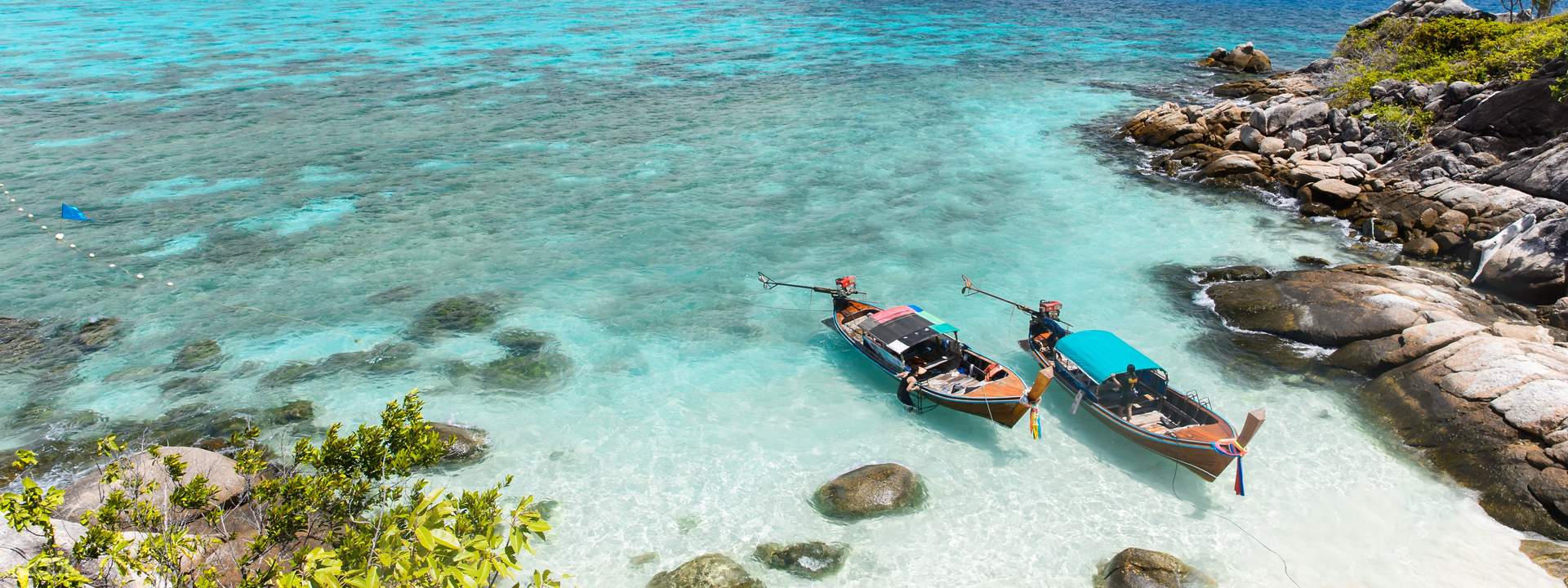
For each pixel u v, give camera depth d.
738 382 24.98
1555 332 24.50
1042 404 23.62
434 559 10.78
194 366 25.89
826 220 37.75
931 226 36.84
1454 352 21.89
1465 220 31.83
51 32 95.88
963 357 24.27
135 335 27.81
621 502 19.84
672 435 22.39
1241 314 27.48
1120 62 76.94
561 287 31.47
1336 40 93.31
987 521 19.09
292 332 28.03
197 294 30.77
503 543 18.06
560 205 40.03
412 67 74.69
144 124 53.72
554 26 102.12
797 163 46.06
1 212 38.22
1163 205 38.72
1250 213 37.34
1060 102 60.12
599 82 68.44
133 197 40.59
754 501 19.91
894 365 23.95
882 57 79.00
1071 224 36.75
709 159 47.03
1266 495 19.64
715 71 72.69
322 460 13.81
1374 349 23.62
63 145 48.84
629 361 26.19
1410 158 38.28
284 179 43.56
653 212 39.00
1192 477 20.45
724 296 30.61
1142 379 22.97
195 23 104.50
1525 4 98.12
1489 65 44.03
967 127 53.03
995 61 76.69
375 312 29.44
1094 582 17.28
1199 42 89.50
